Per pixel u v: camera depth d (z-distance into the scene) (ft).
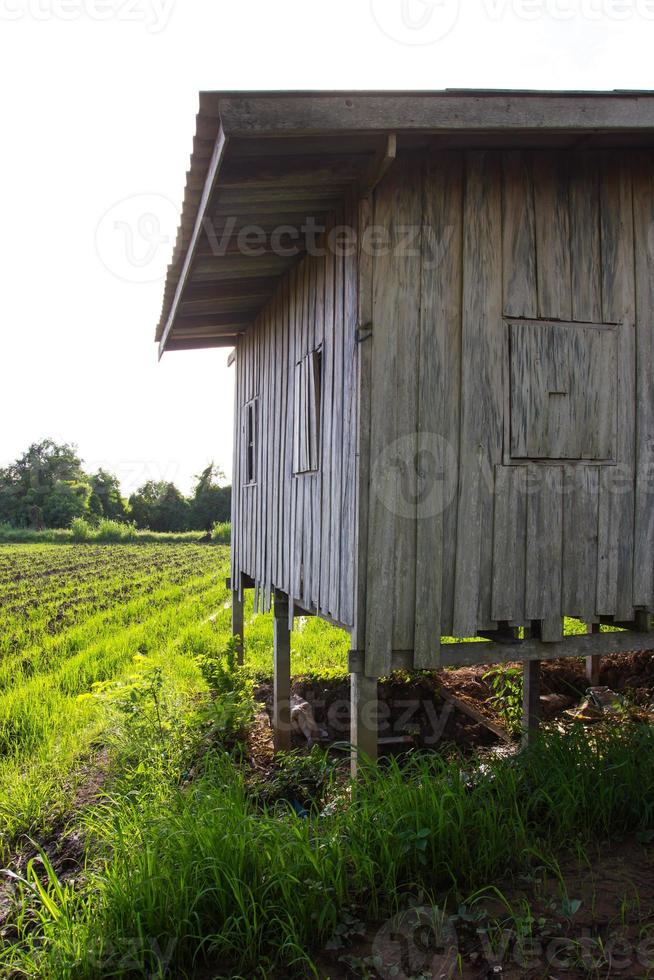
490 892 12.07
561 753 15.02
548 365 15.74
